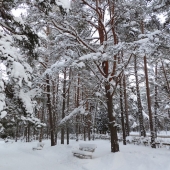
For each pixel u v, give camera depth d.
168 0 9.38
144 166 7.95
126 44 8.48
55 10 9.09
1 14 7.20
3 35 6.26
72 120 13.63
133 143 17.92
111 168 7.95
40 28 11.12
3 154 12.80
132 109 27.84
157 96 21.38
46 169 8.62
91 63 10.79
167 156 9.32
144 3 9.79
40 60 14.94
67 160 10.29
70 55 10.57
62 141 18.59
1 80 5.43
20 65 5.79
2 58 5.78
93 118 16.17
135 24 10.95
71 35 10.61
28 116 7.52
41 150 14.16
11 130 8.55
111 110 10.98
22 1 8.00
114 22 10.99
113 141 10.62
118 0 9.77
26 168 8.83
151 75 20.75
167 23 10.14
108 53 8.57
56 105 20.89
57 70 9.95
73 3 10.06
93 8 10.66
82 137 28.22
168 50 9.08
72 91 26.69
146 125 36.12
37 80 11.65
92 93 12.95
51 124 17.06
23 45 7.68
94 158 9.98
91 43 11.90
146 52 8.54
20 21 7.20
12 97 7.09
